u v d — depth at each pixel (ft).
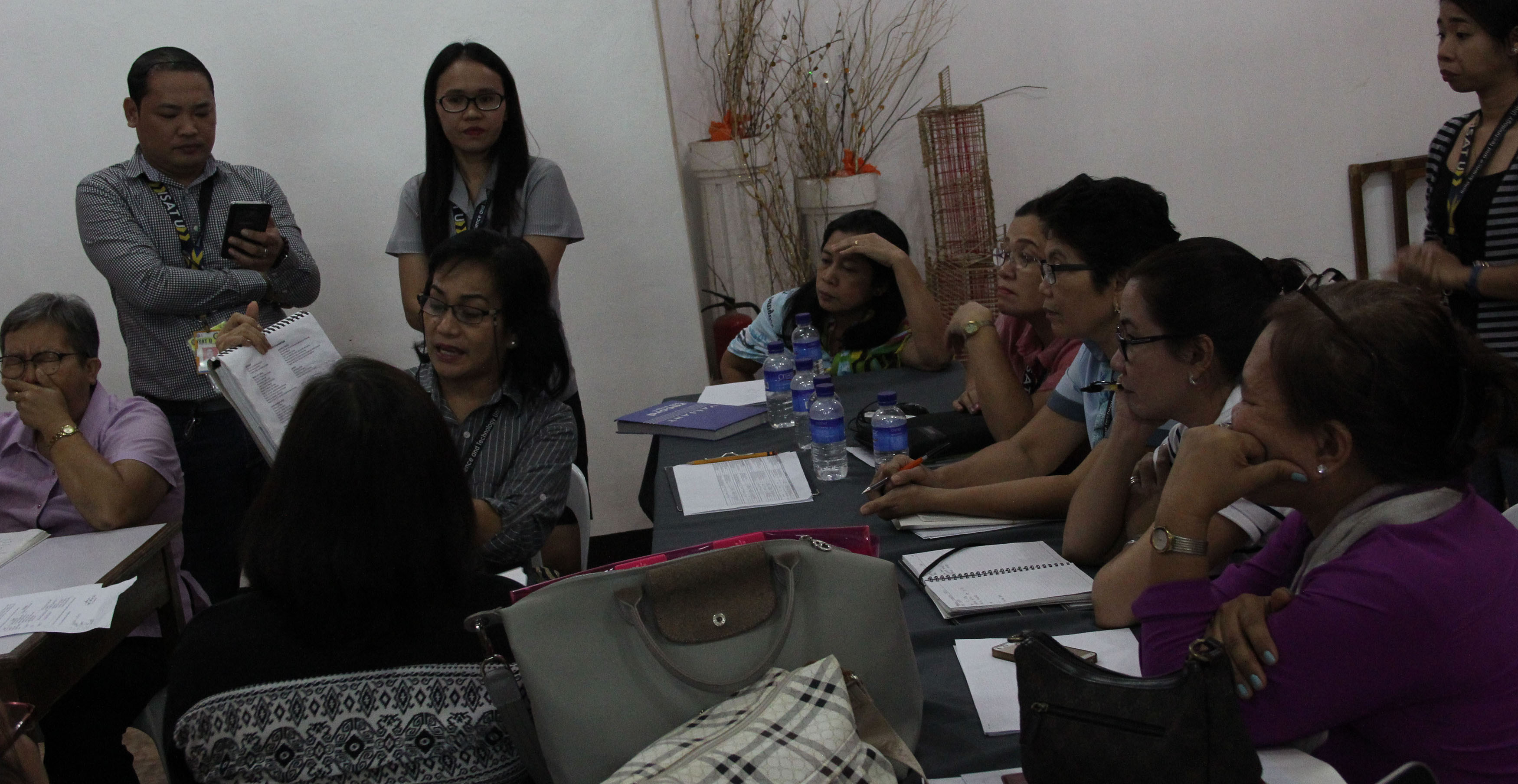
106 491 7.13
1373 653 3.13
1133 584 4.51
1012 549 5.55
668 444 8.44
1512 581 3.16
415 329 9.91
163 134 9.25
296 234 10.21
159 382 9.70
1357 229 13.43
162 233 9.53
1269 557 3.98
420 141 11.29
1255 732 3.33
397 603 3.71
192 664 3.69
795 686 3.52
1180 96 13.30
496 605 3.87
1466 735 3.15
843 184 12.95
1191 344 4.52
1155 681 3.01
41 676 5.66
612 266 11.81
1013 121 13.60
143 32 10.86
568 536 7.92
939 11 13.38
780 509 6.59
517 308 6.31
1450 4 7.73
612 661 3.61
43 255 11.27
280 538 3.61
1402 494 3.24
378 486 3.60
